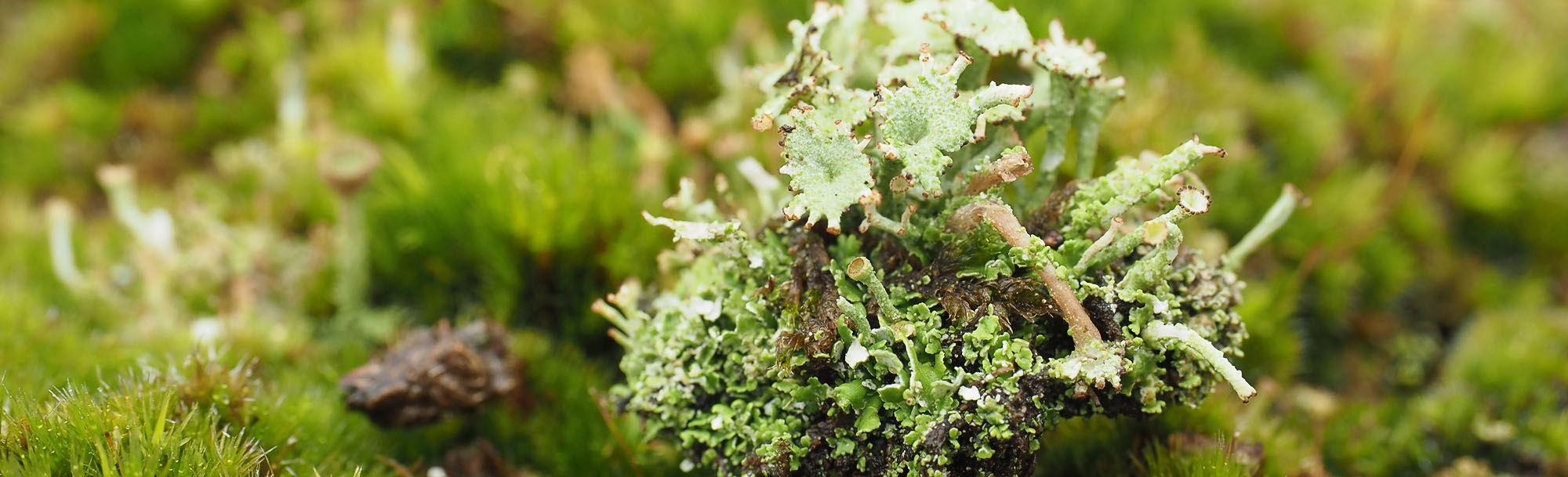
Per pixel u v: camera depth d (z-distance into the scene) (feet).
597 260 0.82
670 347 0.72
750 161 0.73
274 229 0.88
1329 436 0.82
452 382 0.76
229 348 0.79
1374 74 0.90
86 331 0.84
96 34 1.00
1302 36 0.98
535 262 0.83
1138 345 0.68
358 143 0.82
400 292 0.86
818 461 0.69
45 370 0.78
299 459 0.73
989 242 0.68
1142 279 0.68
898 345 0.68
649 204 0.83
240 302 0.85
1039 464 0.76
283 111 0.91
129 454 0.69
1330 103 0.95
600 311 0.74
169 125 0.96
